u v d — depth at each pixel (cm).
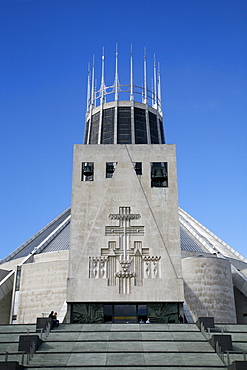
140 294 4556
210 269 6244
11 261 7400
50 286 6331
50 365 3050
